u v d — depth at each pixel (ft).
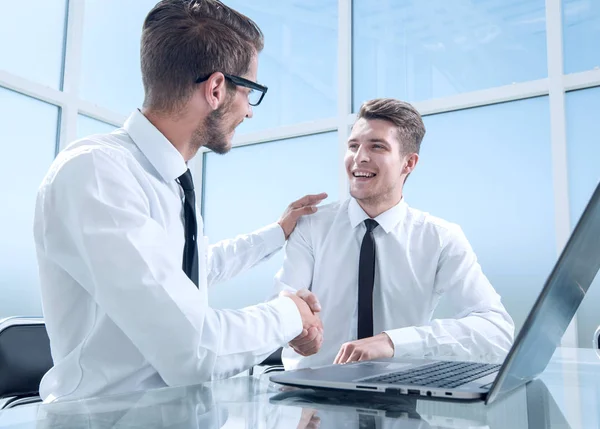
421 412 1.68
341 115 10.08
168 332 2.66
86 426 1.41
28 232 8.84
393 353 3.93
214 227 11.78
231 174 11.66
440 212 9.26
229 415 1.59
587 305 7.87
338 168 10.10
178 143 3.55
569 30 8.35
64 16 9.49
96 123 10.12
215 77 3.42
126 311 2.66
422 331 4.19
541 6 8.61
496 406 1.80
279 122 11.01
